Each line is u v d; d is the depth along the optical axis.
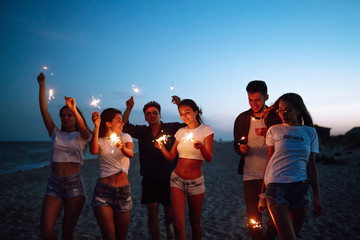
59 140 3.08
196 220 3.33
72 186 3.03
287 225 2.43
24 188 10.29
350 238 4.24
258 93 3.17
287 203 2.54
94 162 21.28
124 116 4.09
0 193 9.22
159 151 3.75
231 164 17.55
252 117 3.33
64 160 3.04
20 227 5.32
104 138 3.27
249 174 3.30
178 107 3.52
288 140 2.70
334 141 25.08
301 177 2.59
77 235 4.73
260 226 3.21
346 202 6.34
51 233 2.79
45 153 46.81
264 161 3.23
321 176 10.17
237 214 5.85
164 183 3.73
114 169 3.12
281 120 3.02
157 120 3.84
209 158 3.18
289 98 2.78
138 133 3.90
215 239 4.43
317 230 4.61
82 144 3.16
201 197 3.30
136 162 20.38
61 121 3.28
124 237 3.21
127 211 3.15
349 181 8.87
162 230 4.89
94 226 5.24
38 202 7.72
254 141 3.30
